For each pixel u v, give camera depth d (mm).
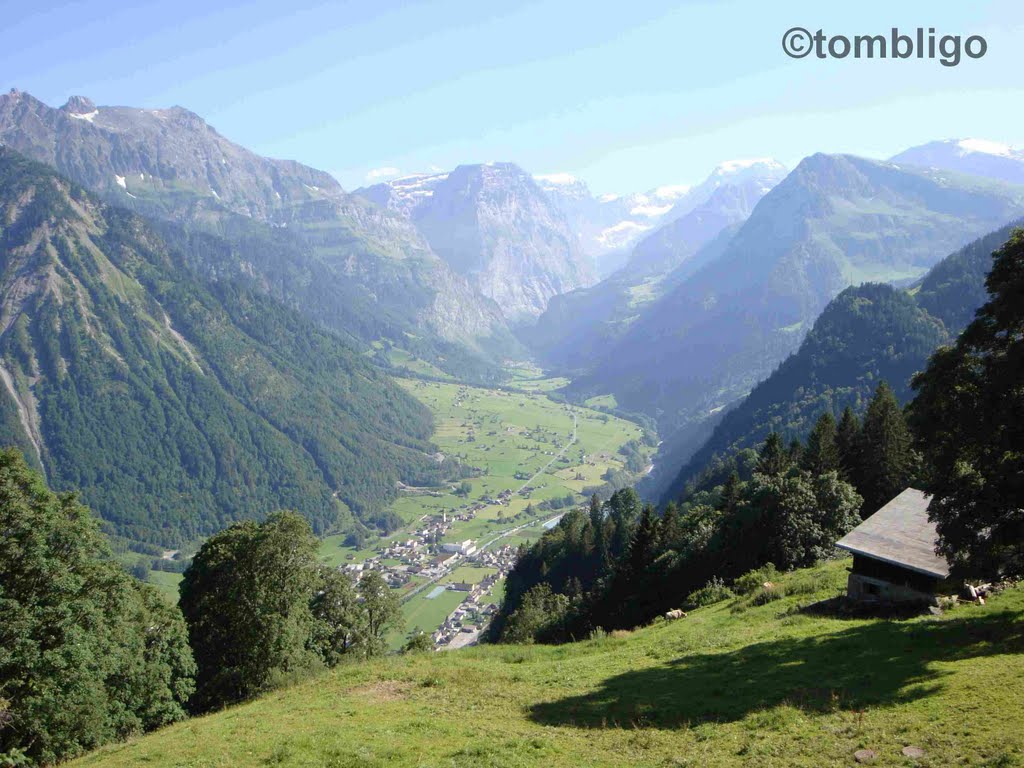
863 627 38500
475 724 30797
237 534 64750
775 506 69688
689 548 81562
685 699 31141
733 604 54062
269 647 59750
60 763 39750
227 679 59781
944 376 36688
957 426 36469
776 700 29078
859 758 22500
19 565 41375
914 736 23484
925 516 49938
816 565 62250
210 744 30594
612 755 25906
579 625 90688
